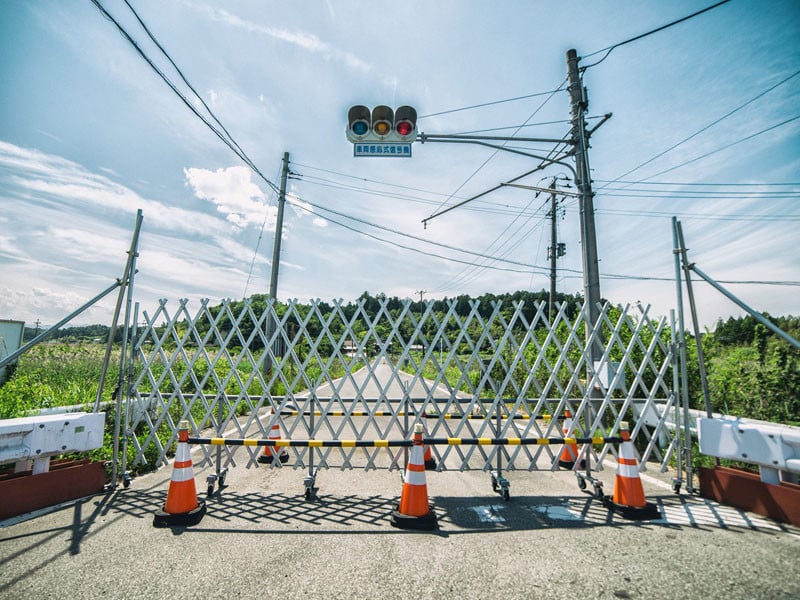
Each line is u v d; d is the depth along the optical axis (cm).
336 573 268
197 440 387
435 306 489
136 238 470
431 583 256
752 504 380
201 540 319
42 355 1338
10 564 276
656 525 353
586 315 507
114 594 241
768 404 611
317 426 462
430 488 464
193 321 482
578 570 273
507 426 473
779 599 236
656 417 520
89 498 411
